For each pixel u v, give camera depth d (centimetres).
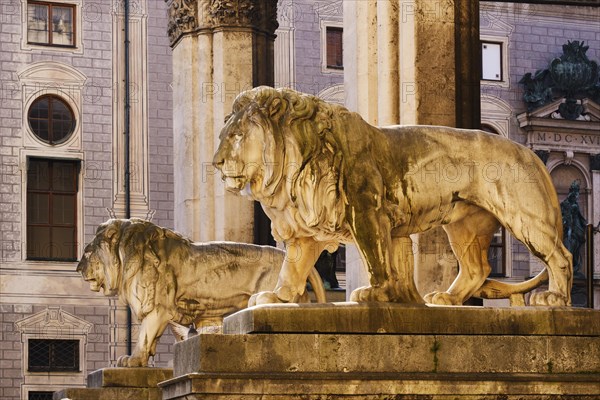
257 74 2181
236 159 862
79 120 3878
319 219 859
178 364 832
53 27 3897
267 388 792
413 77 1418
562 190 4341
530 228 909
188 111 2181
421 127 905
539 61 4331
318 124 865
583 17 4366
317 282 1288
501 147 915
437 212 901
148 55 3922
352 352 814
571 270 919
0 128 3828
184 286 1438
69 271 3784
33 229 3819
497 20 4294
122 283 1441
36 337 3747
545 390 833
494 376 826
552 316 851
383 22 1439
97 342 3769
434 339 828
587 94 4353
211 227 2142
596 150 4359
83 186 3856
